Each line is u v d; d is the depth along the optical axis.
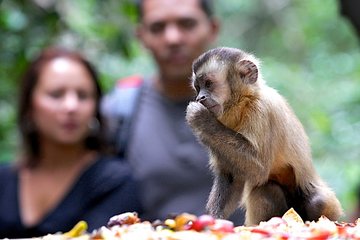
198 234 5.15
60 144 9.03
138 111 9.74
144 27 10.30
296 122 7.45
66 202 8.83
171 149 9.40
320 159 19.28
